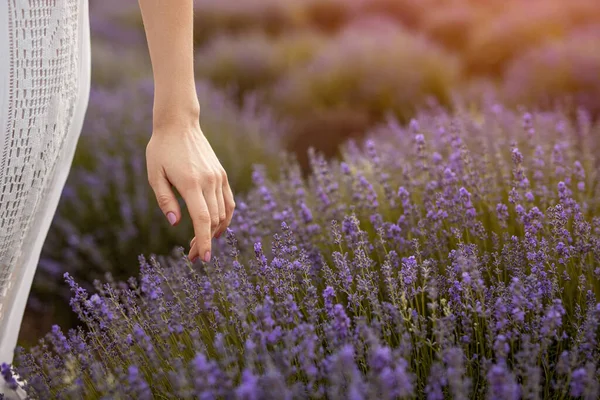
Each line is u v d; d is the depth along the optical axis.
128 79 7.11
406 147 3.28
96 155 4.08
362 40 8.28
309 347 1.23
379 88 6.90
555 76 6.02
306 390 1.33
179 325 1.54
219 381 1.22
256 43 9.76
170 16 1.41
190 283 1.78
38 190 1.58
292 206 2.87
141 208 3.57
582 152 3.08
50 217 1.78
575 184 2.51
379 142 4.10
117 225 3.58
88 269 3.46
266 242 2.45
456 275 1.68
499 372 1.09
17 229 1.57
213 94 6.19
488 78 8.48
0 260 1.58
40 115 1.50
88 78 1.79
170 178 1.41
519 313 1.35
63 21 1.54
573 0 9.50
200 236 1.39
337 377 1.14
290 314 1.49
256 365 1.43
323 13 13.38
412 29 12.20
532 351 1.39
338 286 1.72
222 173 1.46
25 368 1.58
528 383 1.25
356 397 1.00
